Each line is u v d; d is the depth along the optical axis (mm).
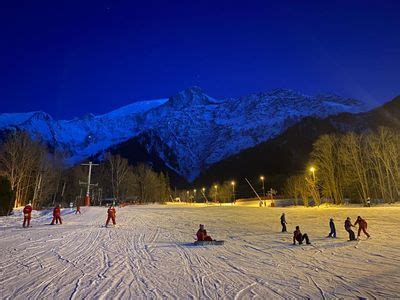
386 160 62062
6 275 11625
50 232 24688
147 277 11500
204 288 10086
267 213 50688
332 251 16641
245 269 12867
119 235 24172
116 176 110125
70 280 10984
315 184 71938
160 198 130000
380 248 16984
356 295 9180
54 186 88500
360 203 65562
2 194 41719
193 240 21938
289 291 9680
